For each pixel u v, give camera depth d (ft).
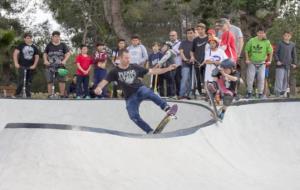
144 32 102.68
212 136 24.48
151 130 27.78
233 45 37.29
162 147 20.38
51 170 17.54
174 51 41.24
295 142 30.04
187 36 40.29
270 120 31.65
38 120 36.91
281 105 33.37
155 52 42.37
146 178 18.20
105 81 27.48
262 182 20.76
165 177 18.65
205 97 36.52
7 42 78.02
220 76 33.53
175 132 21.89
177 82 41.93
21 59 42.93
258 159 25.27
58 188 16.87
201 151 21.95
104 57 44.09
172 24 101.35
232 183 19.79
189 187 18.40
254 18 82.28
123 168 18.37
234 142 26.12
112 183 17.43
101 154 18.57
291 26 73.67
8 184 16.97
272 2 81.61
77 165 17.83
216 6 79.46
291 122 32.22
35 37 104.99
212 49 35.96
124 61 27.09
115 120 36.11
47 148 18.22
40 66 87.71
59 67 43.34
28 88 43.60
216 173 20.52
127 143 19.56
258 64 41.24
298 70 67.72
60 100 38.63
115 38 100.37
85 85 44.29
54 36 43.06
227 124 27.45
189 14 89.51
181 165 19.89
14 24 100.37
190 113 31.99
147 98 27.37
